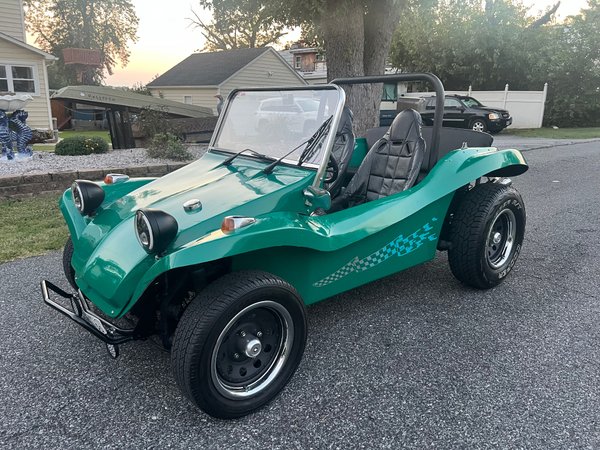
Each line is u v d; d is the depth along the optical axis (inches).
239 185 115.0
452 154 138.2
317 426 90.7
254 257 99.8
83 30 1806.1
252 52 1027.3
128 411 95.3
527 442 85.5
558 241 194.5
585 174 343.6
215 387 88.7
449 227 144.6
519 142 573.9
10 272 164.2
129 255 98.3
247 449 85.1
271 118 129.9
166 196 114.6
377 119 363.6
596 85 846.5
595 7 868.6
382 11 346.3
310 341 120.2
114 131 457.4
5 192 262.2
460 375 105.4
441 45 903.1
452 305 138.7
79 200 122.5
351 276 118.3
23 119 358.6
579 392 99.0
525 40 861.8
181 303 100.6
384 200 124.1
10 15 675.4
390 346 117.6
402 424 90.6
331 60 339.9
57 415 94.0
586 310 135.0
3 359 113.1
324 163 114.1
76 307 111.7
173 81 1033.5
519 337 121.0
